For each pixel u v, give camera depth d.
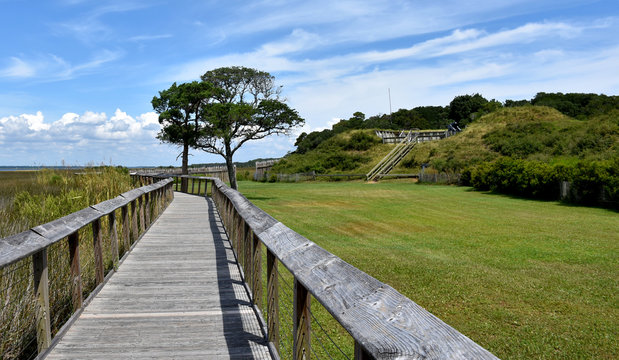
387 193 30.62
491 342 5.46
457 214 18.80
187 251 8.48
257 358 3.78
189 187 37.84
